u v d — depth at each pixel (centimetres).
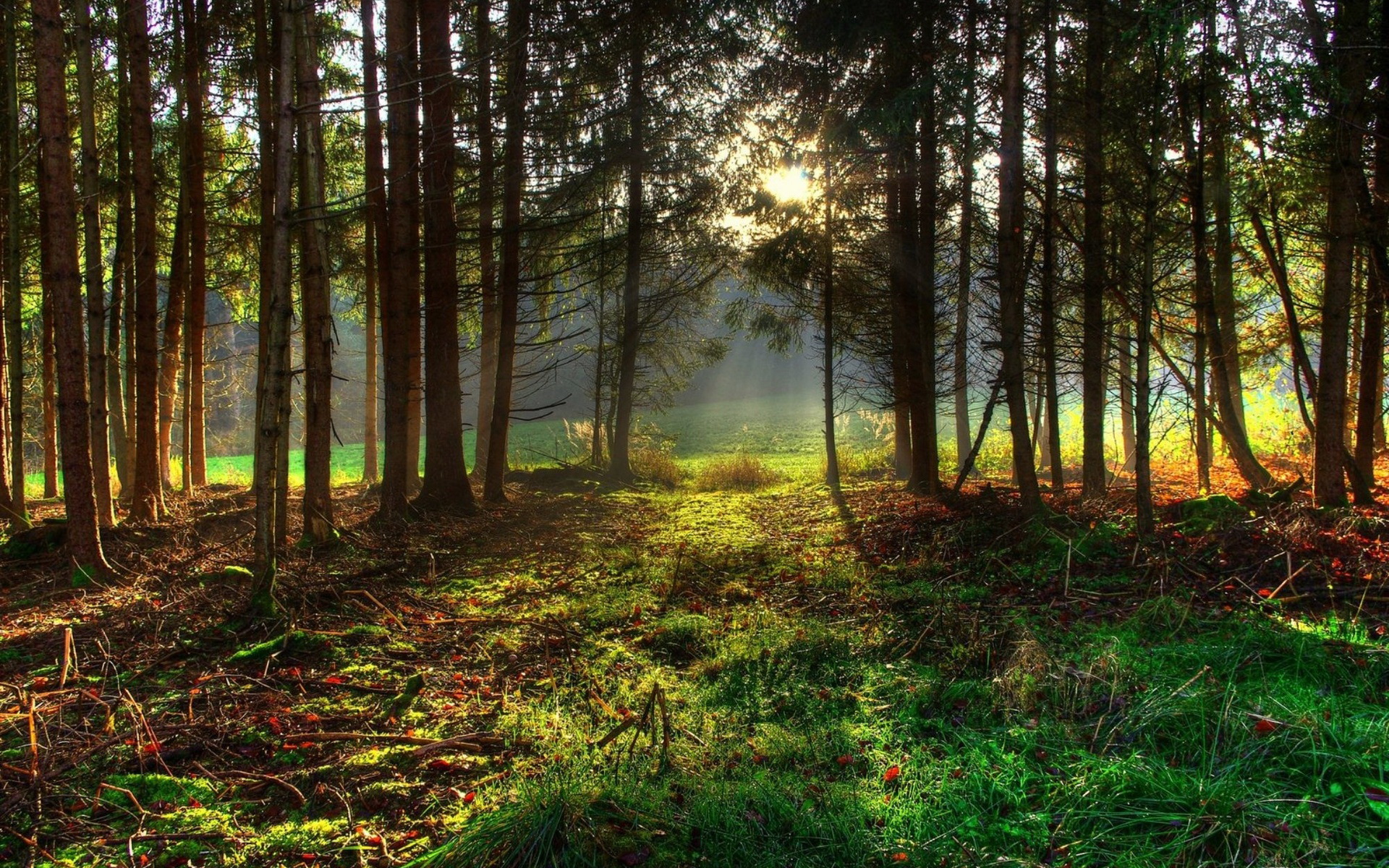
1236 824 260
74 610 570
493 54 566
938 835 279
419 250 1000
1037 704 376
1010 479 1341
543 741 370
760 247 1257
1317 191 743
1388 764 278
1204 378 876
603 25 1157
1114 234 777
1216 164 760
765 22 1112
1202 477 838
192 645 495
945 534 782
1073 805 288
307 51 731
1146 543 619
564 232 1331
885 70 974
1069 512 796
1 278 995
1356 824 258
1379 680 355
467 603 639
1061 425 1761
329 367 829
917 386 1180
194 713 400
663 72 1266
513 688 447
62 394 626
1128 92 743
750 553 812
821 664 468
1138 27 623
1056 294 891
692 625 542
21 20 940
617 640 534
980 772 315
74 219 608
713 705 418
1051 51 788
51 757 335
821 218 1194
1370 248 694
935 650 475
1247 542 593
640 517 1110
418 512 993
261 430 553
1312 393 749
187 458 1374
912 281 1130
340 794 325
